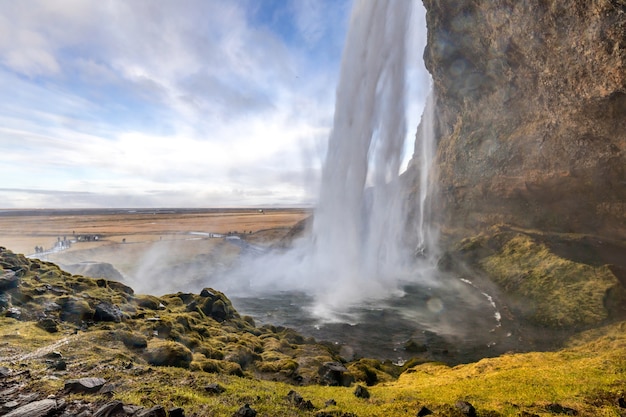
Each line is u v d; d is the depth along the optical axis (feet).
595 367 58.85
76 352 49.44
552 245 153.28
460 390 52.44
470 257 188.85
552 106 160.76
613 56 110.93
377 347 101.09
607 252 135.54
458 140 246.47
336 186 227.61
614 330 87.66
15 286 69.31
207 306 99.66
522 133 187.32
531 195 186.91
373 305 144.97
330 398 46.37
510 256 164.35
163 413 31.58
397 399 48.19
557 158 168.25
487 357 90.27
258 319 128.16
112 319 67.31
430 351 96.78
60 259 200.23
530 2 139.23
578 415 38.01
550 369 61.46
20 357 45.29
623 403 40.50
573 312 103.81
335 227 223.30
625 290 104.83
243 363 66.85
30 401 32.89
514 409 40.19
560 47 134.92
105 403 33.60
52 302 68.18
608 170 149.48
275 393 44.75
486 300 142.82
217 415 34.53
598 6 106.93
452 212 242.37
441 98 267.18
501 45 174.81
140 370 46.37
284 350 80.89
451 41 216.74
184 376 46.83
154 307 87.66
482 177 216.95
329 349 89.61
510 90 190.60
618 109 127.54
